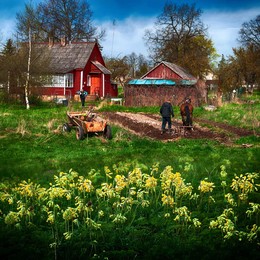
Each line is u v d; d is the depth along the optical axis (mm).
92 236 6488
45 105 37750
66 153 15562
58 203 7969
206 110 34312
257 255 5773
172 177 7469
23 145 17391
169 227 6691
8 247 6078
